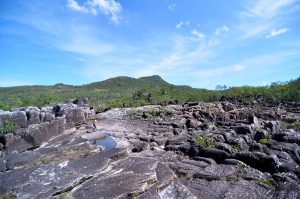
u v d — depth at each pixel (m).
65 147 15.12
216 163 13.12
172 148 15.49
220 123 26.88
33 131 16.73
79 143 16.53
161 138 19.09
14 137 15.71
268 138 16.91
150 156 13.99
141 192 8.89
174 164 12.29
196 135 18.02
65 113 25.34
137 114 37.06
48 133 18.84
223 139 15.75
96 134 21.50
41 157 13.36
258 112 35.97
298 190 9.57
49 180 9.73
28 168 11.15
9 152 14.53
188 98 69.19
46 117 20.34
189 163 12.60
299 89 61.97
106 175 10.19
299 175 11.46
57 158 13.24
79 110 27.58
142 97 70.38
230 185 10.22
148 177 9.69
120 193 8.64
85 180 9.91
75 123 26.72
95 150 14.80
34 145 16.58
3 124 17.19
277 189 9.91
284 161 12.42
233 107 44.59
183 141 17.23
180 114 36.75
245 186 10.09
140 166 10.89
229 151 13.45
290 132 16.84
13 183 9.59
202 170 11.55
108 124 28.91
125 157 12.52
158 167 11.02
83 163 11.37
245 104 53.72
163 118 33.38
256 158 12.21
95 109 46.84
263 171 11.93
